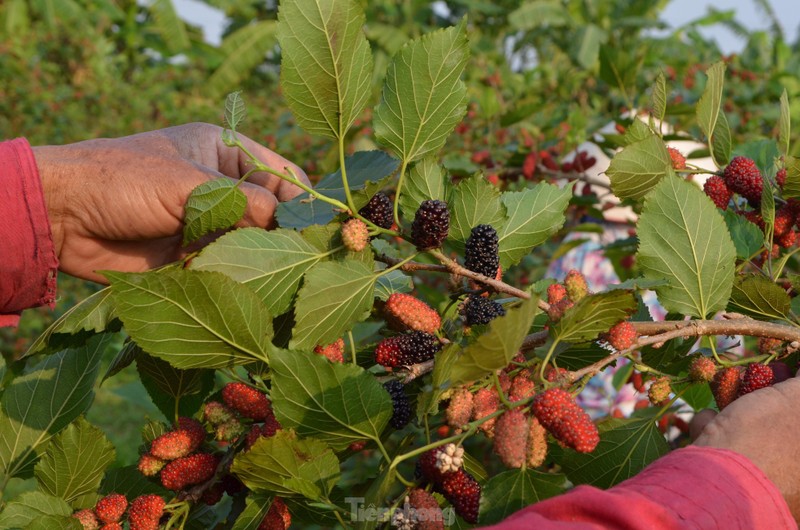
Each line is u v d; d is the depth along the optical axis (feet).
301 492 4.06
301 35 4.09
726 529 3.26
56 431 5.20
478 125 14.32
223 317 4.18
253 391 4.48
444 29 4.45
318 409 4.14
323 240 4.50
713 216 4.77
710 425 4.02
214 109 43.19
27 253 4.83
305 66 4.16
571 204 10.57
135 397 8.29
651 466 3.62
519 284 12.75
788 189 5.30
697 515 3.25
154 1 54.54
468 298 4.78
